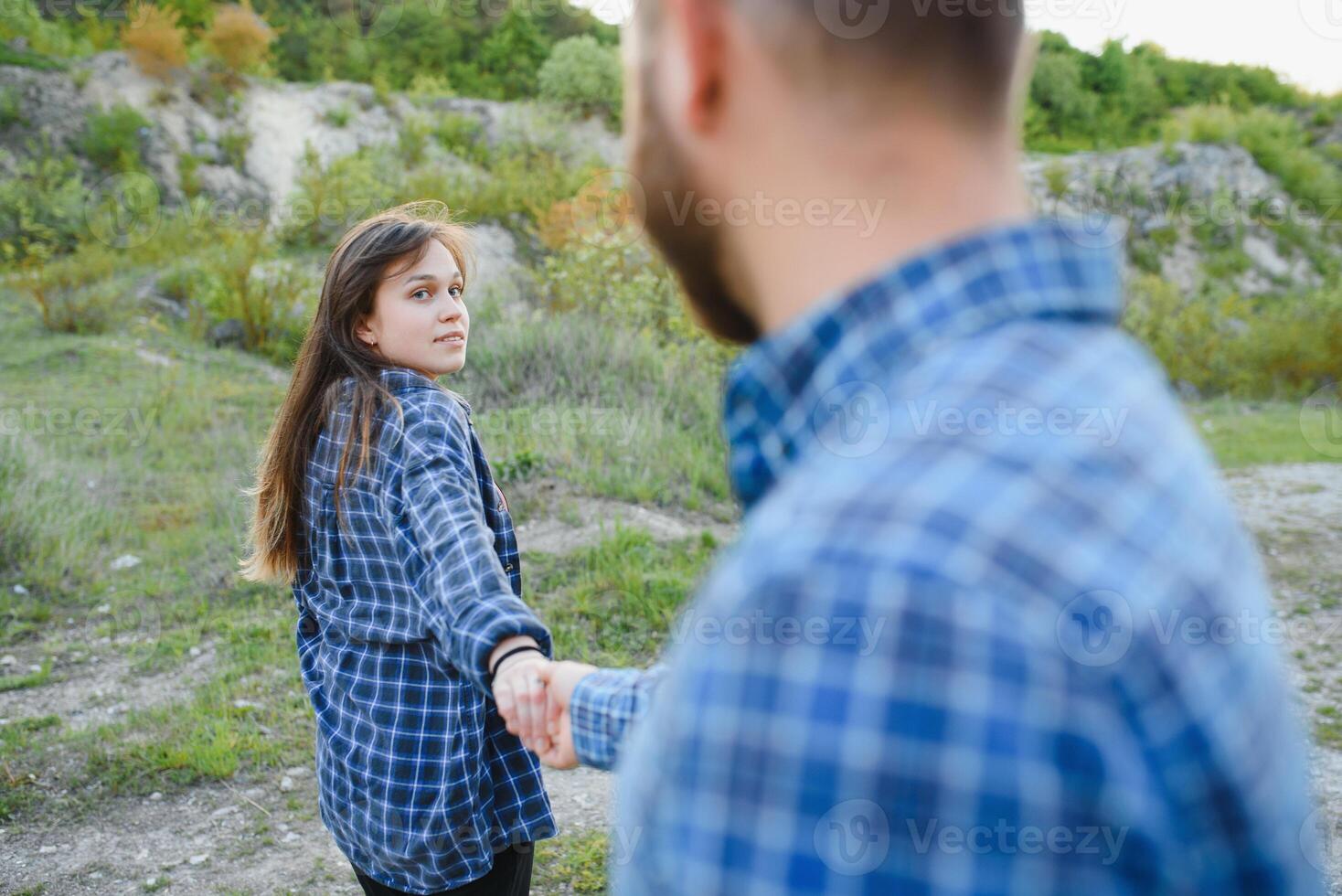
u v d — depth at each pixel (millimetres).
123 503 6113
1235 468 7738
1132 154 17125
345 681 1843
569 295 8992
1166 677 414
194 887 3135
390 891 1856
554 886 3049
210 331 10297
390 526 1793
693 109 560
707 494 6160
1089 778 394
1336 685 4137
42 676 4387
